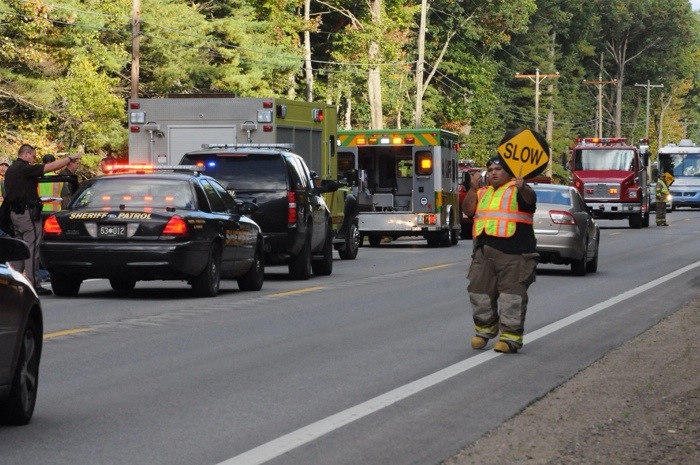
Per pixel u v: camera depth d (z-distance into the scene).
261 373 25.53
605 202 111.62
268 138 56.91
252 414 21.05
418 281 50.34
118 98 96.56
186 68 116.25
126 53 101.06
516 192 29.11
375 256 69.19
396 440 19.02
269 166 48.97
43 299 41.00
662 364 27.28
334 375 25.36
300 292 44.69
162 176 41.44
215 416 20.84
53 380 24.45
